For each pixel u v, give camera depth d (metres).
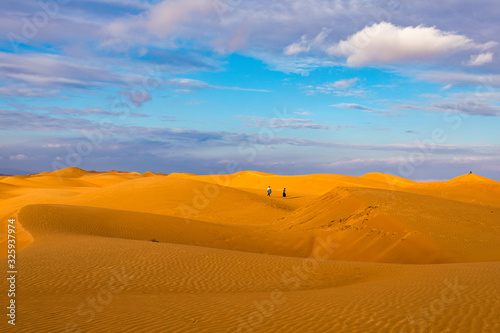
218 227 30.81
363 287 12.14
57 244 19.70
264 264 16.91
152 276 14.12
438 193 57.94
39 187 100.38
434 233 23.08
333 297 10.52
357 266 16.94
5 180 110.69
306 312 8.83
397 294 10.25
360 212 29.00
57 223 27.47
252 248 25.41
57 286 12.43
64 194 70.81
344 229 26.53
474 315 7.88
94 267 14.93
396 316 8.10
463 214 27.64
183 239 27.09
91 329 7.88
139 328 7.92
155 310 9.39
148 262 16.03
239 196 54.19
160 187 58.00
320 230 28.17
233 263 16.77
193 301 10.52
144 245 19.56
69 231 25.72
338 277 15.07
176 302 10.40
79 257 16.44
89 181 124.25
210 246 25.59
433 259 20.08
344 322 7.90
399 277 13.82
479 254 19.94
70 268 14.66
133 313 9.09
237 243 26.38
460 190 59.44
